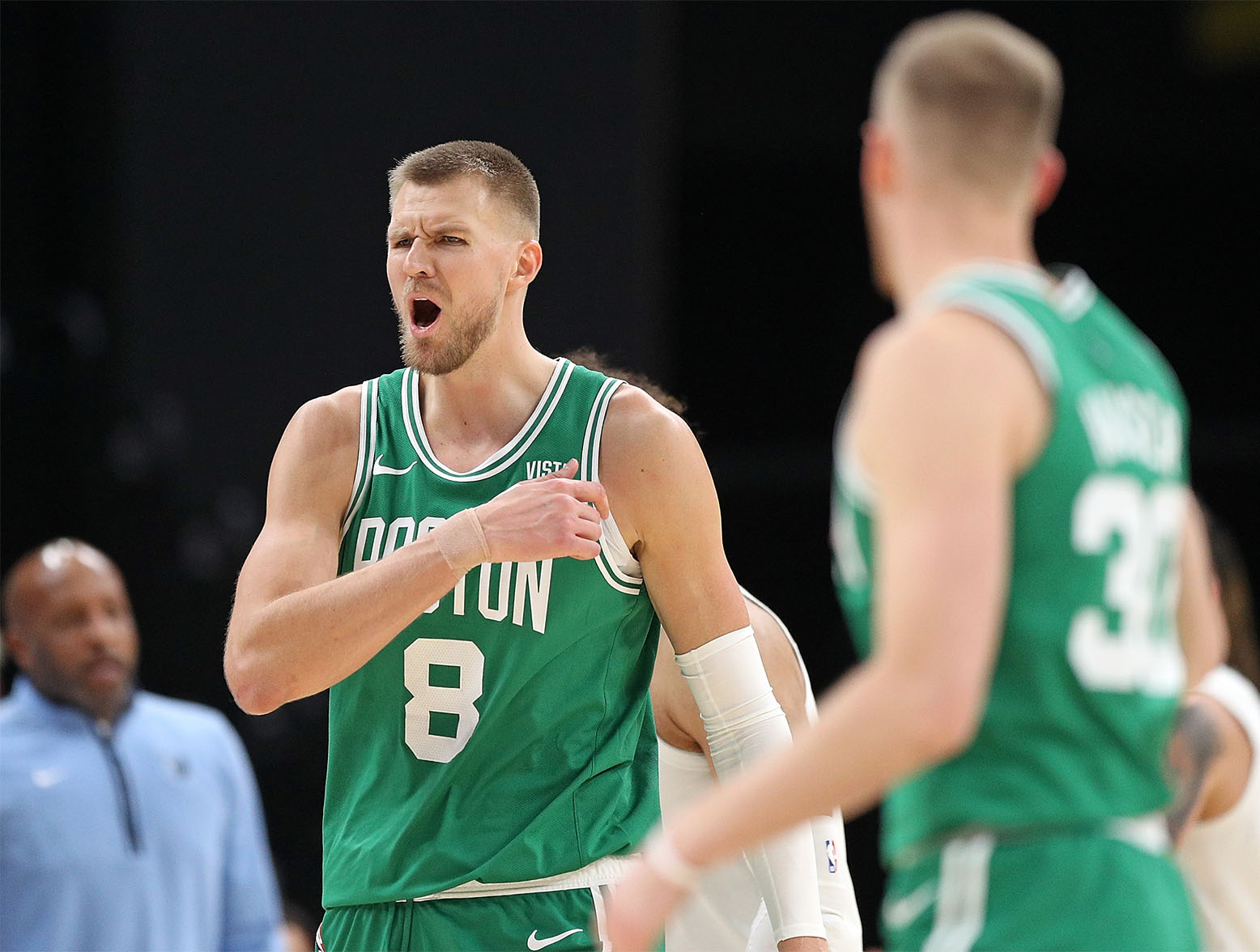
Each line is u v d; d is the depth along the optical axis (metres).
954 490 5.77
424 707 9.17
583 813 9.18
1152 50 32.59
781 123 32.56
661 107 24.80
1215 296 34.47
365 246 24.67
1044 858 6.11
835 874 10.27
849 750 5.70
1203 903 9.78
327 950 9.36
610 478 9.25
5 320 25.80
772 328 33.22
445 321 9.16
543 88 24.41
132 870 14.62
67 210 26.27
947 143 6.32
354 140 24.69
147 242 25.31
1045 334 6.18
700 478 9.34
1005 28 6.59
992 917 6.11
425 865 8.99
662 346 24.70
